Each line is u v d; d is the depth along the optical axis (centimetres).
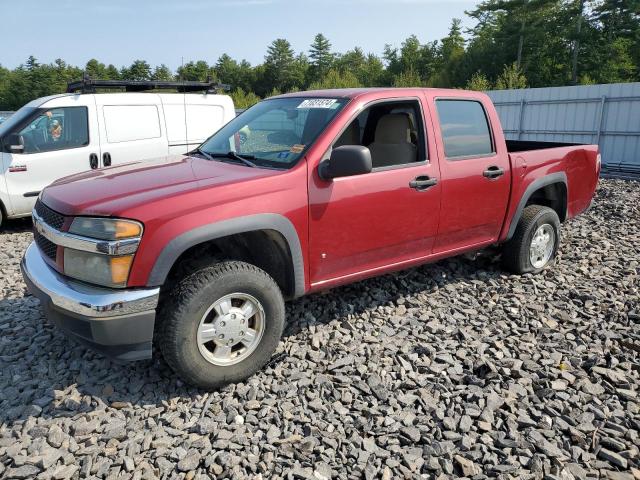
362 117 423
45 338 388
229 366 327
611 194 978
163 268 298
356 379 339
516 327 415
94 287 300
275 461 268
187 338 306
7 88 12200
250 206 324
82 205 305
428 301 461
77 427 288
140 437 284
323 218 360
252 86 13150
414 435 286
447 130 435
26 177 764
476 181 450
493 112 475
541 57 6309
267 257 358
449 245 451
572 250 612
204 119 928
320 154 359
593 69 5938
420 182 408
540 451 278
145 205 298
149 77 12962
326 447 279
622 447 279
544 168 513
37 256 350
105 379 338
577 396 323
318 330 405
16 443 278
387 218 394
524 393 327
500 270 537
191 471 260
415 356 367
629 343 385
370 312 437
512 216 492
